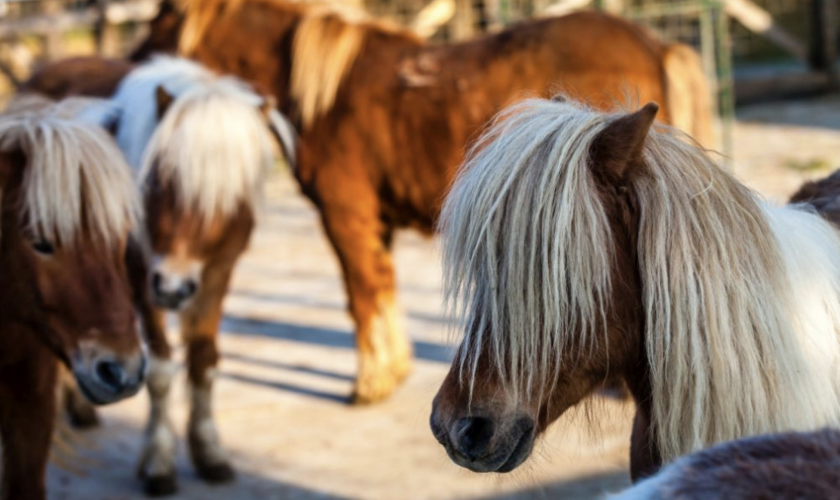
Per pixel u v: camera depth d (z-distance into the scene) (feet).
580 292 5.15
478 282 5.26
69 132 8.37
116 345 8.24
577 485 11.16
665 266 5.29
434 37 36.42
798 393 5.33
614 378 5.62
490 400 5.17
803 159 27.91
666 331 5.31
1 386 8.44
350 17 14.28
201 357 12.21
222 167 11.51
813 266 5.68
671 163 5.48
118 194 8.43
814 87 39.06
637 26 13.29
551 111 5.57
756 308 5.32
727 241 5.37
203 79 12.60
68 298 8.16
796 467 3.46
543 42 12.98
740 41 44.06
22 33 34.45
